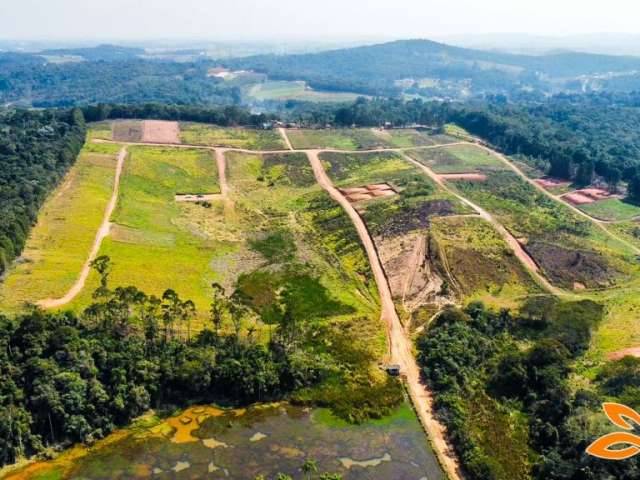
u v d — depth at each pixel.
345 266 147.00
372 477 81.81
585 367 103.75
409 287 135.50
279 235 164.62
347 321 121.38
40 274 119.19
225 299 117.75
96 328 102.75
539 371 99.31
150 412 93.56
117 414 90.50
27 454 83.31
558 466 81.56
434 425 93.25
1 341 91.31
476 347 110.19
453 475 82.69
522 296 132.88
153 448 86.25
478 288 135.75
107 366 94.62
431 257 144.62
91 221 153.38
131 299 105.06
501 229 165.50
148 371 94.44
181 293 123.00
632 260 154.12
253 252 153.50
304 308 125.12
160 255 142.12
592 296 134.00
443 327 116.19
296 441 88.62
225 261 146.25
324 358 106.50
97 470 81.69
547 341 106.50
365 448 87.69
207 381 95.88
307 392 99.50
